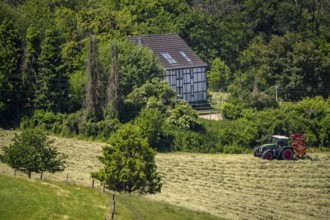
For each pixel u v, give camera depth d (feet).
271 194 643.04
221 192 634.84
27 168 555.28
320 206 619.26
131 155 559.38
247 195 633.20
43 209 463.01
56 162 566.36
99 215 474.08
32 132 568.00
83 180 615.16
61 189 501.97
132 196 532.32
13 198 466.29
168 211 520.42
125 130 563.89
